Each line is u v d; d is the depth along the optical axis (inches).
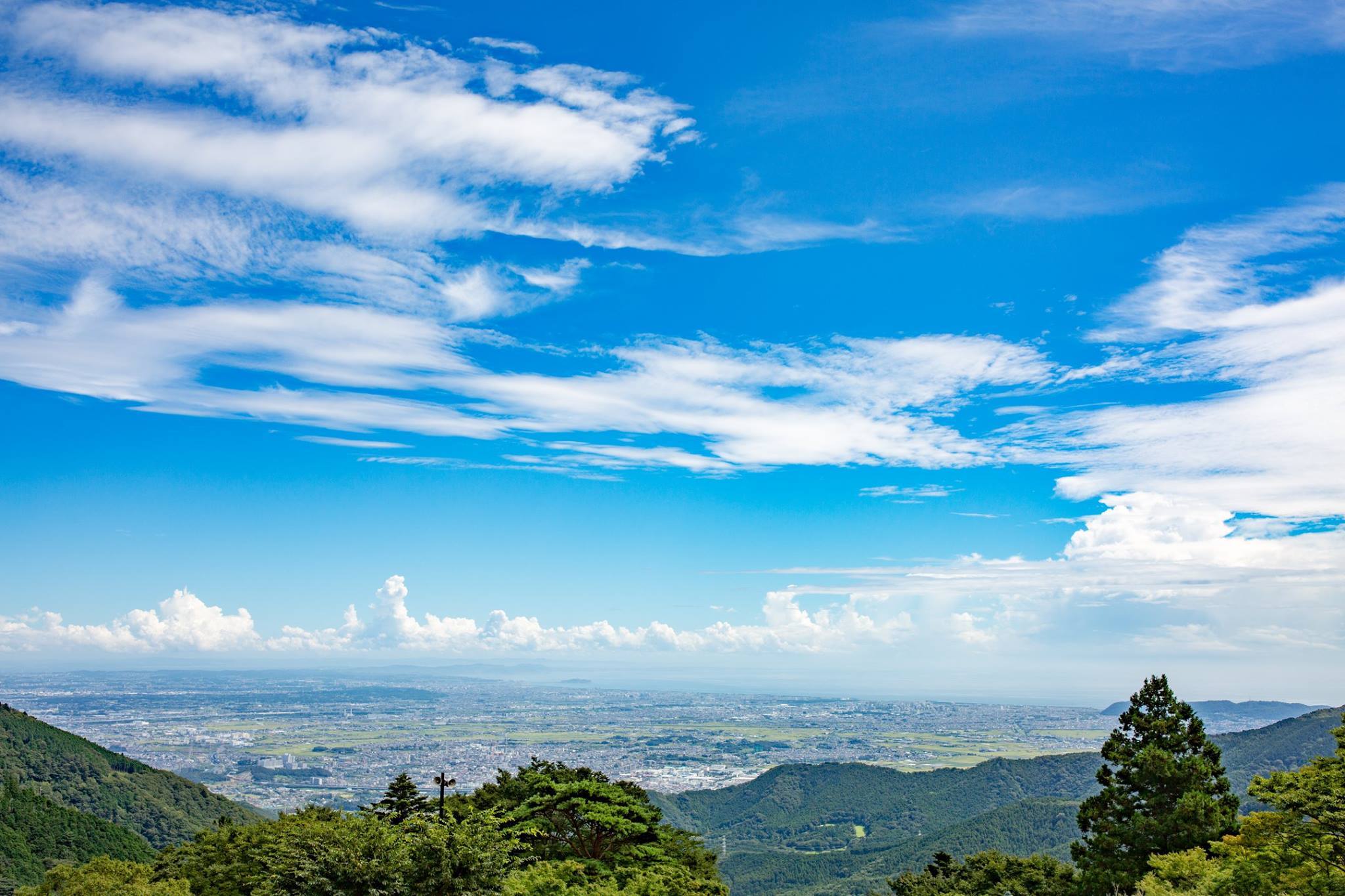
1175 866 1162.6
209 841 1633.9
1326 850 826.2
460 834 1054.4
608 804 1624.0
